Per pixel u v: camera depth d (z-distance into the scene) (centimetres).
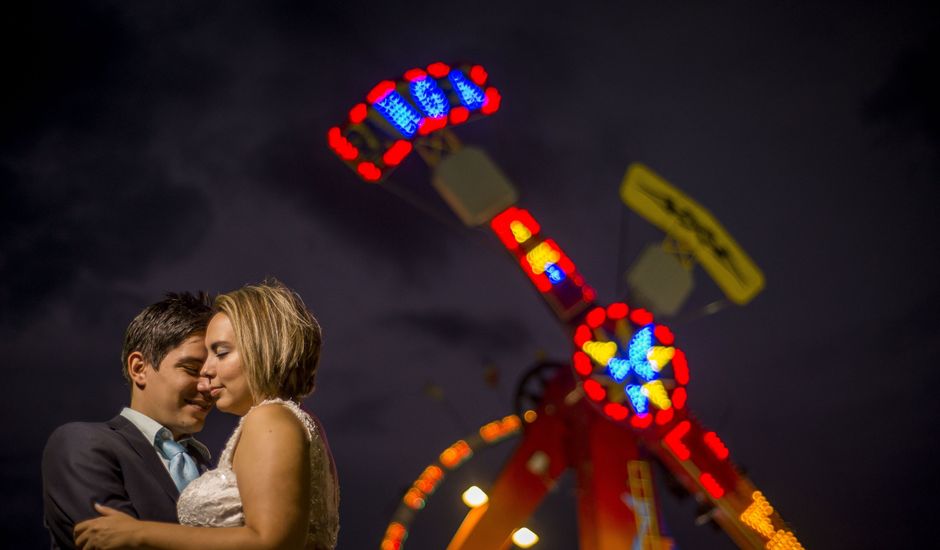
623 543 1277
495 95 1414
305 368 344
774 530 1366
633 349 1318
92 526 313
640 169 1414
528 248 1346
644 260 1385
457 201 1350
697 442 1348
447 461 1347
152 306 443
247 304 341
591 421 1335
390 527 1307
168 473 418
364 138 1353
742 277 1389
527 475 1345
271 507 303
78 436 406
